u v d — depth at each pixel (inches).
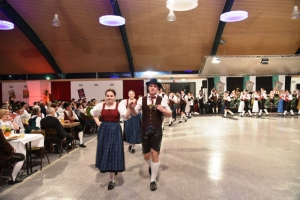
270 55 451.8
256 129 292.2
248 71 501.7
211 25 402.6
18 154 124.0
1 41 442.0
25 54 479.8
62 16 381.4
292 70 497.7
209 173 134.3
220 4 355.6
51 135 173.6
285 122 356.5
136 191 111.4
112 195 107.6
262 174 131.3
